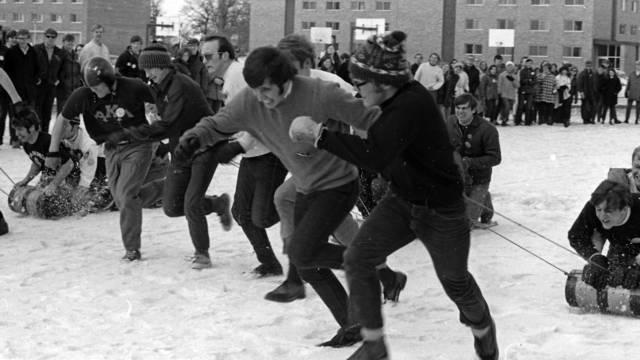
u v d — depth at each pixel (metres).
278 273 6.26
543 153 15.89
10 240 7.54
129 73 15.60
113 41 46.00
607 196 5.07
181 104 6.20
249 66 4.09
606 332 4.82
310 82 4.25
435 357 4.37
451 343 4.65
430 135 3.70
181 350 4.51
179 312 5.30
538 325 5.00
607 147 17.31
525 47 52.25
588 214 5.25
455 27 52.50
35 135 8.70
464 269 3.92
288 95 4.23
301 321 5.10
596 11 57.09
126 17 46.31
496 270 6.50
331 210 4.47
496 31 40.09
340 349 4.53
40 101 14.89
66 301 5.50
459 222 3.85
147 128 6.25
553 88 24.06
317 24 54.91
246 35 63.28
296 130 3.59
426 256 7.02
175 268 6.50
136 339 4.72
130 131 6.35
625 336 4.74
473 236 7.94
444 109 21.70
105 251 7.10
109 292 5.74
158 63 6.18
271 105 4.20
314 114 4.23
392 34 3.73
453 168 3.83
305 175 4.50
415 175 3.77
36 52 14.56
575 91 26.47
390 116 3.61
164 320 5.12
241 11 63.38
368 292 3.94
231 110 4.38
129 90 6.46
